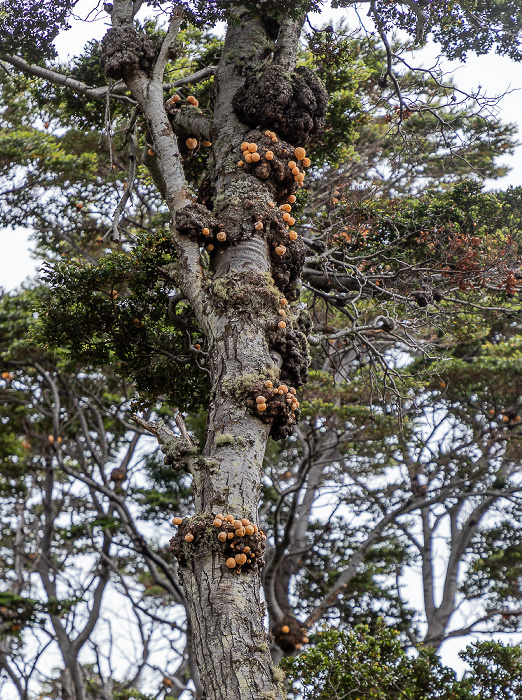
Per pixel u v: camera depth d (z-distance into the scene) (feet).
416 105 32.83
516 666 31.01
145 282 27.68
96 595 54.39
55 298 28.86
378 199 39.37
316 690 27.91
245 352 19.06
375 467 54.90
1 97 48.62
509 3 31.94
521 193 44.73
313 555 57.06
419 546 55.72
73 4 30.35
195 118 26.66
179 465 18.04
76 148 51.49
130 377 29.55
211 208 23.53
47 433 58.34
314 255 34.68
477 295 35.83
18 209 49.14
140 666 53.52
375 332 35.68
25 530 65.57
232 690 14.48
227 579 15.70
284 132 24.08
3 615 50.01
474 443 49.65
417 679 29.30
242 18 28.32
